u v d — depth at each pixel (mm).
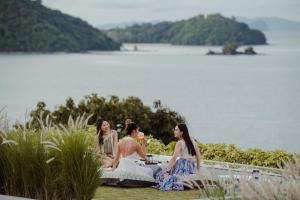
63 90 100438
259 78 140125
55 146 8242
